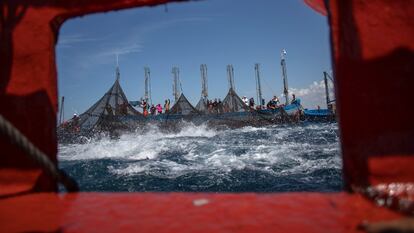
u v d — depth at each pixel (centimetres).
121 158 1495
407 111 226
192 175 1058
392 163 226
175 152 1609
